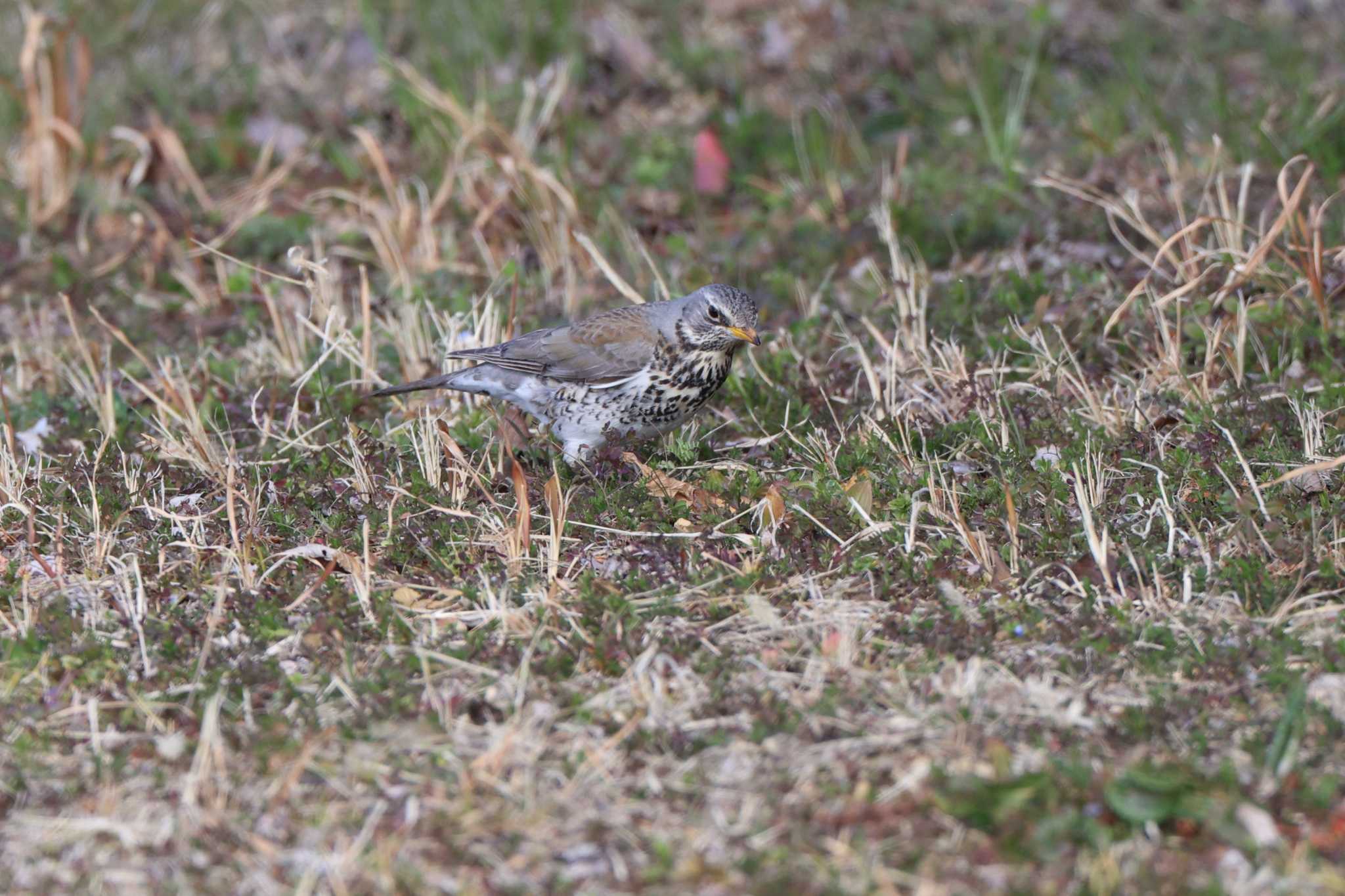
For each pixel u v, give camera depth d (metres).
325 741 8.66
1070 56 20.30
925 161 17.98
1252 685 8.91
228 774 8.48
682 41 20.86
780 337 14.20
